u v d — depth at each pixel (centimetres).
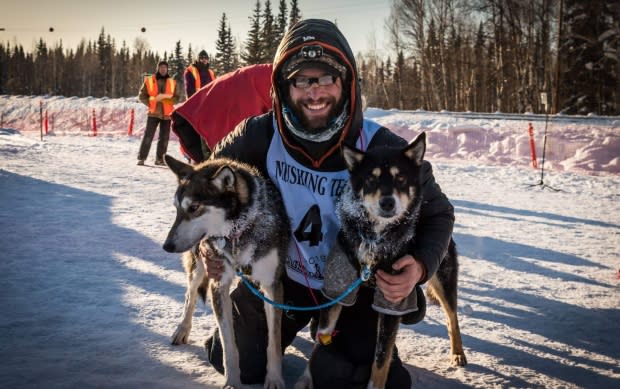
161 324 301
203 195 244
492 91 3638
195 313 327
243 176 252
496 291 383
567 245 522
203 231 247
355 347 243
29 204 611
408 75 4353
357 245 233
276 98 253
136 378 232
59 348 258
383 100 4497
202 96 412
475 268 443
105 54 7369
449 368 262
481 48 3556
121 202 656
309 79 240
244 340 254
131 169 965
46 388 216
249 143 284
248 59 4169
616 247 515
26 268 381
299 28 253
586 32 2561
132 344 270
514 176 1018
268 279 249
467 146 1301
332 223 258
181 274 393
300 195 259
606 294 376
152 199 687
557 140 1234
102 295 338
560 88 2623
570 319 329
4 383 217
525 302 360
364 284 244
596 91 2583
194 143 429
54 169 910
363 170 239
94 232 501
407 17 3183
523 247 513
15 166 914
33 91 7531
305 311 276
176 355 262
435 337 305
